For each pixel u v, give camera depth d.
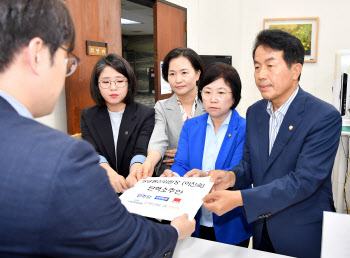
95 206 0.45
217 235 1.17
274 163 1.04
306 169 0.93
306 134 0.97
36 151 0.43
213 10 4.41
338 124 0.97
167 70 1.60
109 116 1.51
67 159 0.44
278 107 1.06
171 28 3.63
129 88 1.47
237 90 1.17
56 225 0.42
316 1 4.13
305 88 4.34
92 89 1.47
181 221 0.72
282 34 0.96
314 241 1.02
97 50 2.40
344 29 4.07
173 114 1.62
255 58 1.01
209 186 0.95
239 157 1.23
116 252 0.48
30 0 0.46
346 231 0.83
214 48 4.50
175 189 0.94
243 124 1.26
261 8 4.37
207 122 1.29
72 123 2.20
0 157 0.43
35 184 0.42
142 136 1.49
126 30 9.70
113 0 2.58
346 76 2.19
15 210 0.41
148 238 0.55
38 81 0.49
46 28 0.48
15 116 0.47
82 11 2.25
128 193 0.94
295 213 1.03
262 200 0.91
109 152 1.46
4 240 0.42
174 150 1.55
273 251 1.18
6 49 0.46
